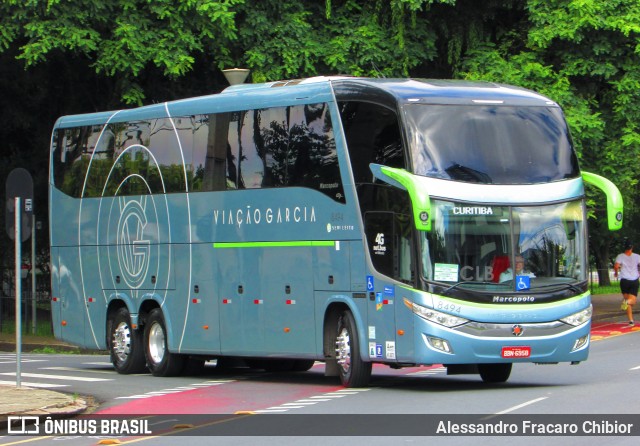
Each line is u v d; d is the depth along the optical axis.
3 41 32.72
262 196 22.70
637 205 60.16
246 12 34.41
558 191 20.08
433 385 21.03
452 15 36.66
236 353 23.44
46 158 44.22
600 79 36.25
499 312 19.31
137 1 33.31
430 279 19.17
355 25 35.66
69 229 28.50
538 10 35.66
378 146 20.12
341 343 21.03
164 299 25.44
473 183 19.58
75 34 32.31
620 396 17.70
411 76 37.66
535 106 20.62
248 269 23.06
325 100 21.39
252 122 23.09
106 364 30.36
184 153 24.94
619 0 35.00
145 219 26.02
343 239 20.80
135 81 34.97
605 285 73.19
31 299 42.69
